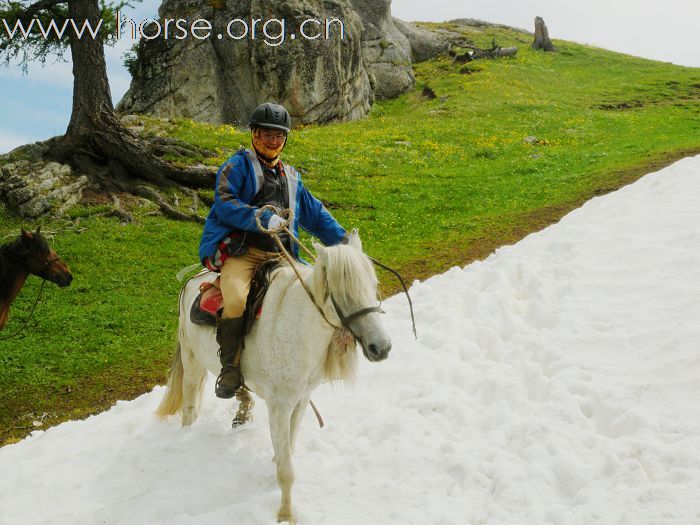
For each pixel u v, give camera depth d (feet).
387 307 29.37
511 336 24.49
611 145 77.51
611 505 14.12
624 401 18.08
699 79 130.82
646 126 88.58
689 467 14.92
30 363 33.17
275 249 17.62
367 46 135.03
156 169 60.18
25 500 17.54
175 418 21.83
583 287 26.37
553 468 15.81
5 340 35.86
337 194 62.75
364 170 71.10
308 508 15.99
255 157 17.24
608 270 27.58
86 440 21.62
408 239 51.70
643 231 31.48
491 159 76.74
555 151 77.15
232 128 85.05
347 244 15.79
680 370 18.93
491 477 16.16
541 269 29.19
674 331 21.04
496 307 26.50
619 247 29.84
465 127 93.30
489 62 141.08
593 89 124.57
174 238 51.93
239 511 15.64
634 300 24.49
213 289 17.54
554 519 14.05
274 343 15.74
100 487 18.06
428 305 27.30
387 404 20.90
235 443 19.75
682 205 33.88
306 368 15.61
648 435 16.38
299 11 106.63
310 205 18.57
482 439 17.90
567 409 18.20
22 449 22.00
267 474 17.89
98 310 39.42
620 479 15.05
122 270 45.68
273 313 16.01
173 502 16.51
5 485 18.47
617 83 130.21
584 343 21.95
